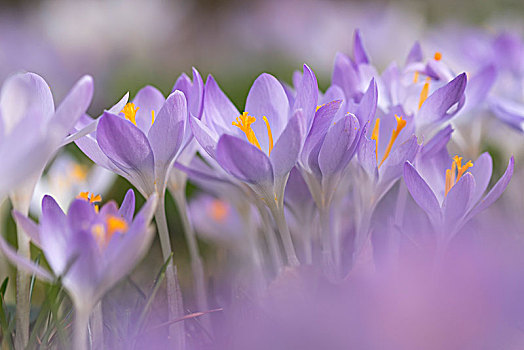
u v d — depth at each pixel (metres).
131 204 0.61
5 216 0.85
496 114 0.76
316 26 1.92
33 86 0.61
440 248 0.63
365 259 0.64
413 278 0.55
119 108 0.63
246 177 0.62
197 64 2.30
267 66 2.00
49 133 0.57
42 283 0.74
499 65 0.81
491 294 0.55
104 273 0.58
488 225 0.72
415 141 0.63
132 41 1.89
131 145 0.62
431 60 0.68
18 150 0.57
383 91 0.69
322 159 0.63
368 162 0.64
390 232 0.67
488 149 0.92
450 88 0.66
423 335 0.55
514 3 2.26
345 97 0.68
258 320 0.60
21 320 0.61
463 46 0.91
